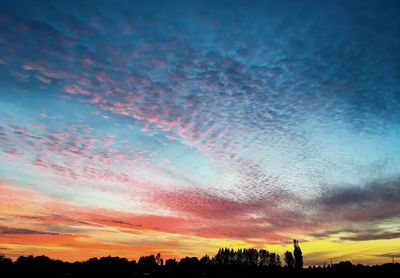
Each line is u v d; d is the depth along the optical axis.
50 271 78.12
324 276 86.62
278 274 97.56
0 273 71.56
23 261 76.44
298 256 102.50
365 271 83.75
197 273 103.00
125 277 91.38
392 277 75.19
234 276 96.56
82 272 85.00
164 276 98.12
